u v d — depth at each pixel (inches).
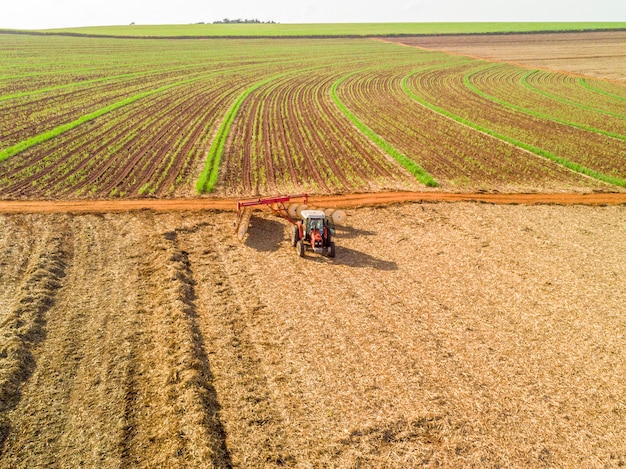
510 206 1036.5
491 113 2031.3
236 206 973.2
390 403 464.1
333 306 631.8
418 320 606.5
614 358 546.6
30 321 551.2
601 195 1131.3
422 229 904.9
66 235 792.9
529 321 615.2
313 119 1830.7
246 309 615.2
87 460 388.2
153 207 938.1
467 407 463.8
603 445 427.2
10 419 421.4
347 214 961.5
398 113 1983.3
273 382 485.7
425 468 397.1
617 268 769.6
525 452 416.2
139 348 524.4
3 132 1438.2
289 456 402.0
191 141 1445.6
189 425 417.7
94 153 1280.8
